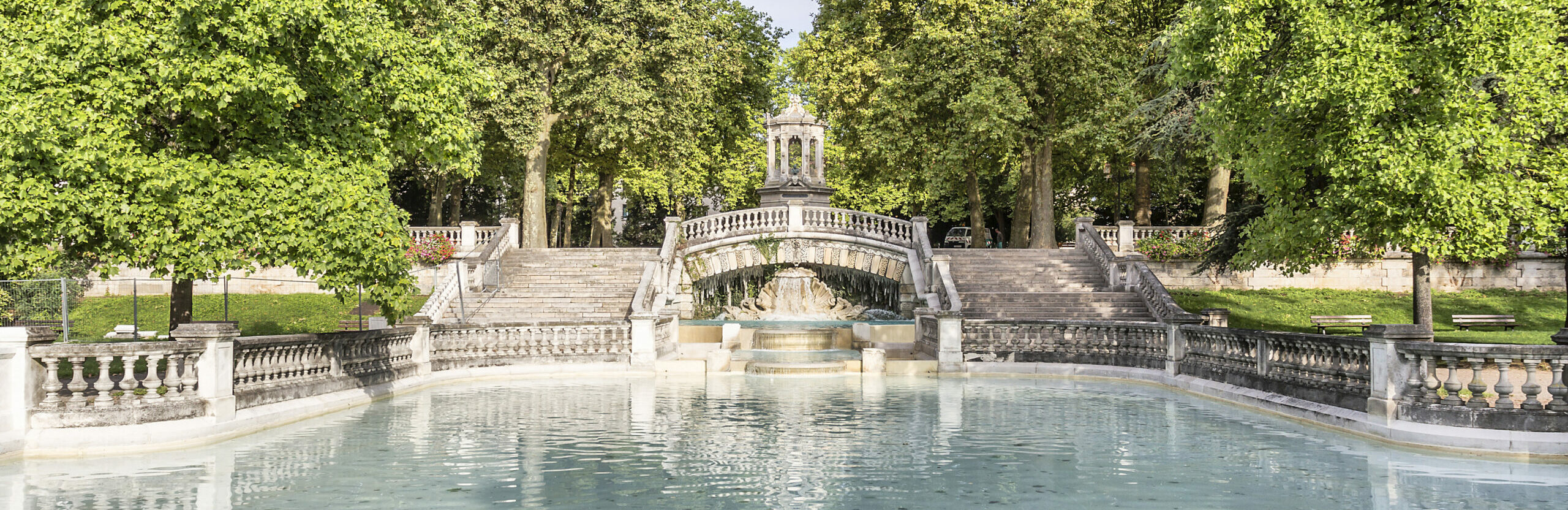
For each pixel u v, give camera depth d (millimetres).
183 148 14195
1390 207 14336
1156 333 20031
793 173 37031
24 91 12453
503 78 31031
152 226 13031
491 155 39281
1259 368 15492
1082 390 18594
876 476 10078
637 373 22359
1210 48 15977
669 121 33875
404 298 15586
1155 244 32062
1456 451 10891
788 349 25578
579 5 32594
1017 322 22234
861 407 16062
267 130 14430
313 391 15039
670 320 25719
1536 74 13781
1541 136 14914
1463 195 13680
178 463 10750
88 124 12398
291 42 13711
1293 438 12352
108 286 30219
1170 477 9969
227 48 13352
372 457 11164
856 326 26406
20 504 8719
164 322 26719
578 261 31719
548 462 10875
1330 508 8531
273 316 28453
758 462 10938
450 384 20312
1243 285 31984
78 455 11117
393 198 53469
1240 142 16547
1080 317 26500
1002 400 16953
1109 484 9617
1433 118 14078
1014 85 31234
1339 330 26750
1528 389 10727
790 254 32562
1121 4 32219
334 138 14836
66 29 12789
